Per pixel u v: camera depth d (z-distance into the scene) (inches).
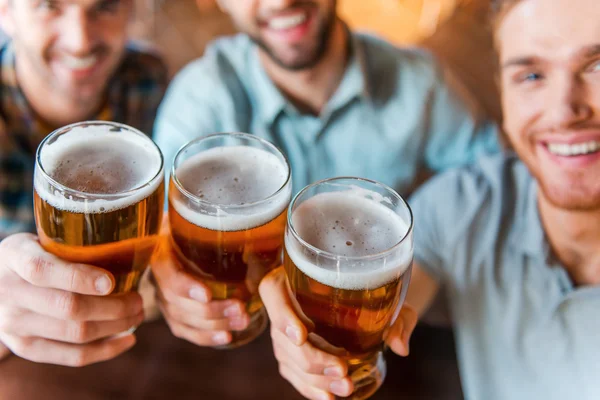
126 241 21.2
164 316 27.2
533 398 31.6
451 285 35.4
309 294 20.0
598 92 31.6
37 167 20.8
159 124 43.7
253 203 21.1
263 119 42.8
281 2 38.5
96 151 22.3
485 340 33.4
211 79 43.2
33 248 22.8
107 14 38.0
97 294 21.8
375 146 42.5
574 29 31.3
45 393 24.8
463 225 36.0
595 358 31.4
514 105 34.3
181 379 25.5
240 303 24.4
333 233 20.6
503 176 36.6
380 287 19.4
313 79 41.3
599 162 31.9
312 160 43.3
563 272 33.1
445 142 42.7
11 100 40.7
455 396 26.3
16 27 38.2
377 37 43.5
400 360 27.2
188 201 21.3
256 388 25.4
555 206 33.2
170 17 52.2
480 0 48.3
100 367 25.8
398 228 21.0
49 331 23.8
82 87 40.0
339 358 22.0
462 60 45.2
